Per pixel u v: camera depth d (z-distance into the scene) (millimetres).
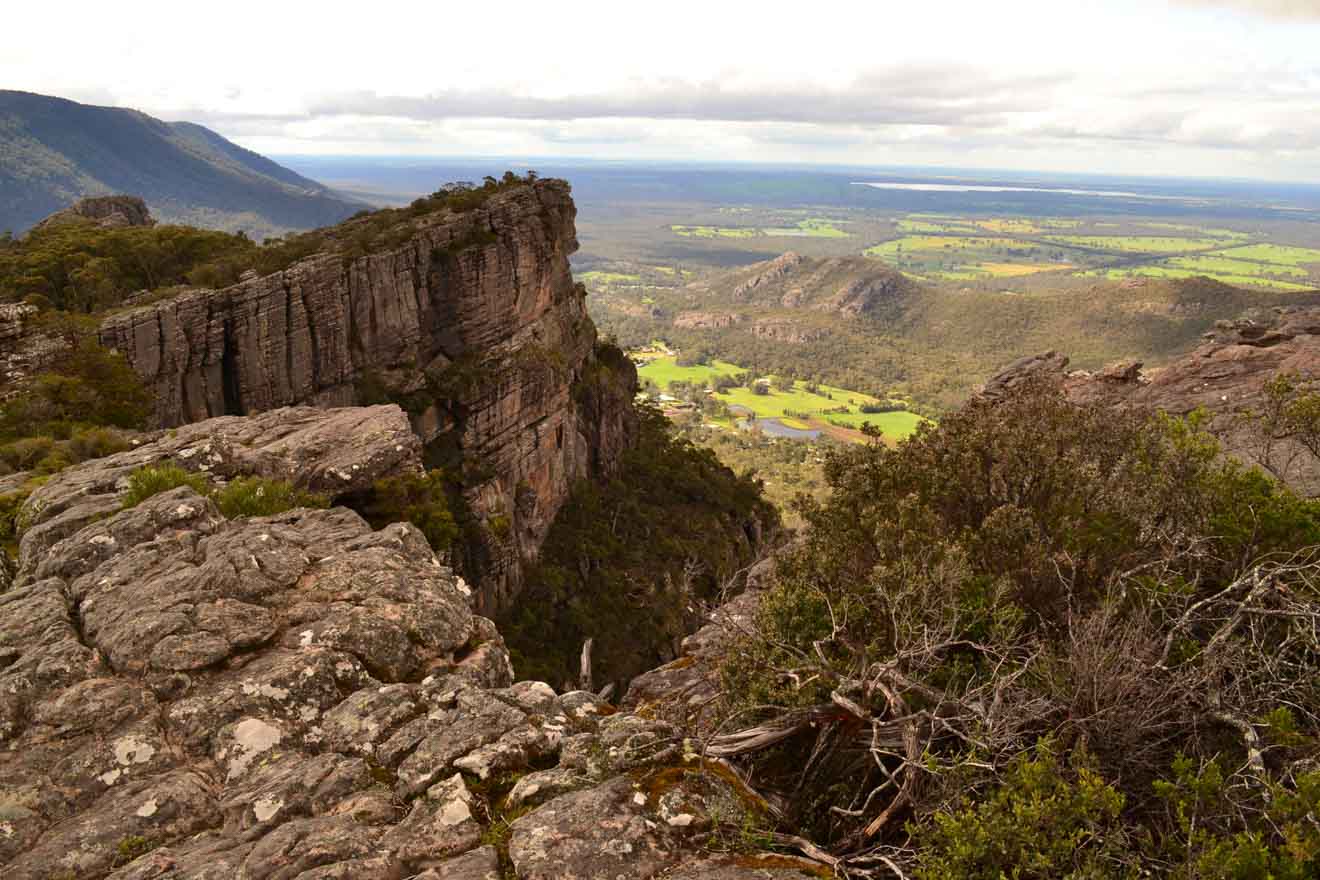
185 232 80062
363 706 8586
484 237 75688
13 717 8156
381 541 12922
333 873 5949
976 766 6691
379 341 66562
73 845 6582
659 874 6125
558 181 93938
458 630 10773
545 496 83250
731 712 8594
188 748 8016
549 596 72500
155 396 46719
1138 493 12172
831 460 13930
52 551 12586
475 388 70438
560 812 6719
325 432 26406
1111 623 8914
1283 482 12453
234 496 16359
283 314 57531
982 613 9477
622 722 8281
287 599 10773
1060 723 7641
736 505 112250
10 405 35875
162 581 10836
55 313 47750
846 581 11125
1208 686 7754
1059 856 5871
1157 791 6520
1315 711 7715
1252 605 8758
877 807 7730
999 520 10875
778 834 6727
